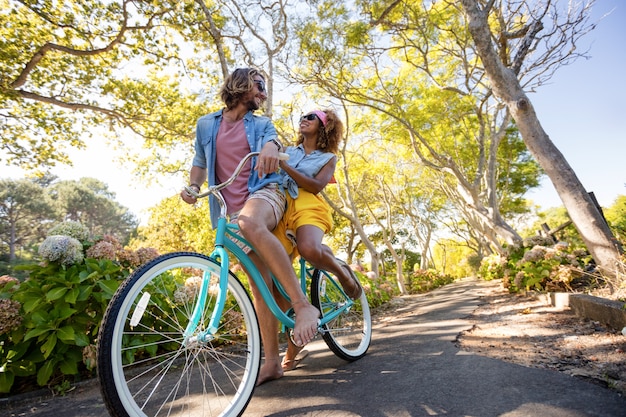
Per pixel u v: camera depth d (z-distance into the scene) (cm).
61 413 207
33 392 242
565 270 489
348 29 938
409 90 1373
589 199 433
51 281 276
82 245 318
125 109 1086
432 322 396
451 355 227
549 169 452
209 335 164
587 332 271
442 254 4294
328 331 240
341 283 248
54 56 990
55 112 1107
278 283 207
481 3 787
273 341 216
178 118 1082
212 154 207
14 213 3953
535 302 467
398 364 221
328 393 183
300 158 236
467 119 1605
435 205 2592
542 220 2767
